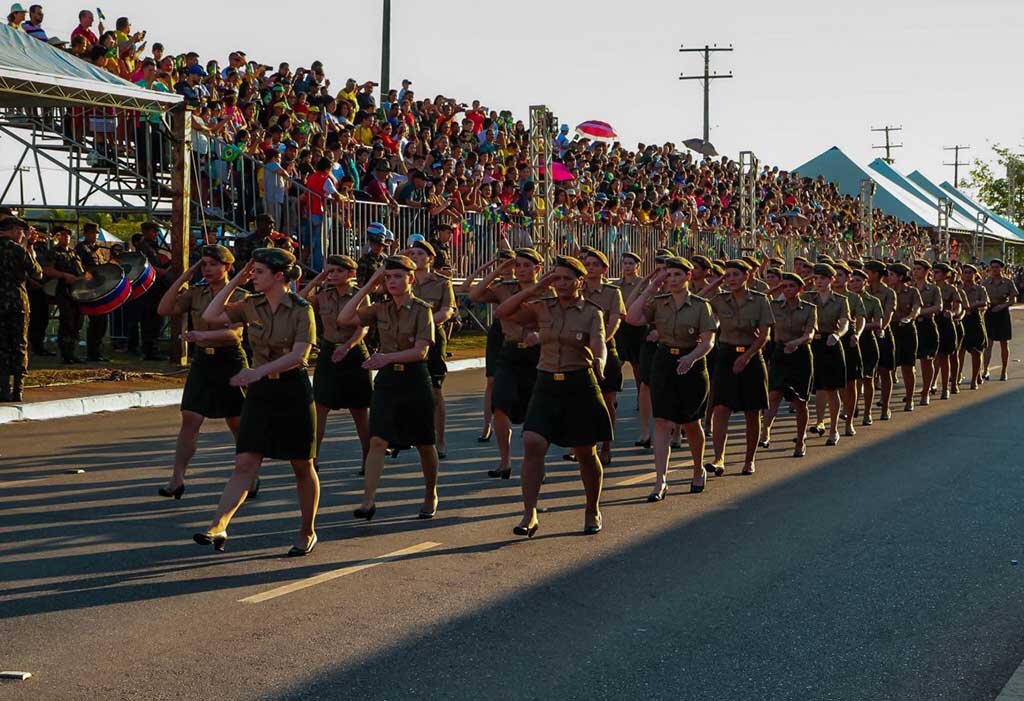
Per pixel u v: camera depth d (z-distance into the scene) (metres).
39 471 10.08
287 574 7.03
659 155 32.97
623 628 6.12
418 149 22.03
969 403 17.25
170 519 8.42
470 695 5.11
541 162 21.95
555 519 8.77
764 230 35.03
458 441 12.62
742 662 5.63
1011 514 9.14
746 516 8.98
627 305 12.98
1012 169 98.19
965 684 5.38
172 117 16.75
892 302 14.90
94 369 16.09
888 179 60.84
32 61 14.91
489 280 10.36
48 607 6.25
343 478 10.23
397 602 6.49
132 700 4.95
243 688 5.12
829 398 12.99
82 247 16.73
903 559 7.69
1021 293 65.62
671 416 9.61
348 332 9.87
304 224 18.19
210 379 8.91
